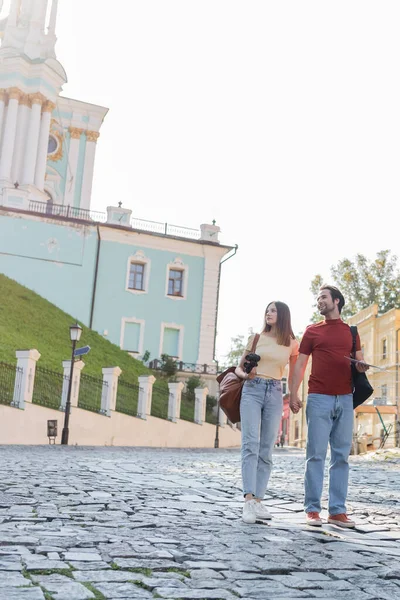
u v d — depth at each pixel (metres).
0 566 3.42
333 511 5.64
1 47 53.69
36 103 52.94
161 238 46.97
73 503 6.32
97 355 35.09
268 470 5.93
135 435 27.25
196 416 33.22
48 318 36.78
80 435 23.83
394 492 9.27
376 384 42.66
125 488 8.09
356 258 63.38
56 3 55.97
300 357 5.82
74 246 45.03
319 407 5.64
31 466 10.93
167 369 43.59
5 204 45.28
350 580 3.57
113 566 3.58
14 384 21.36
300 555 4.20
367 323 45.03
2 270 43.19
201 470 12.15
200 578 3.43
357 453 37.38
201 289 47.66
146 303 46.34
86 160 57.19
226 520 5.72
